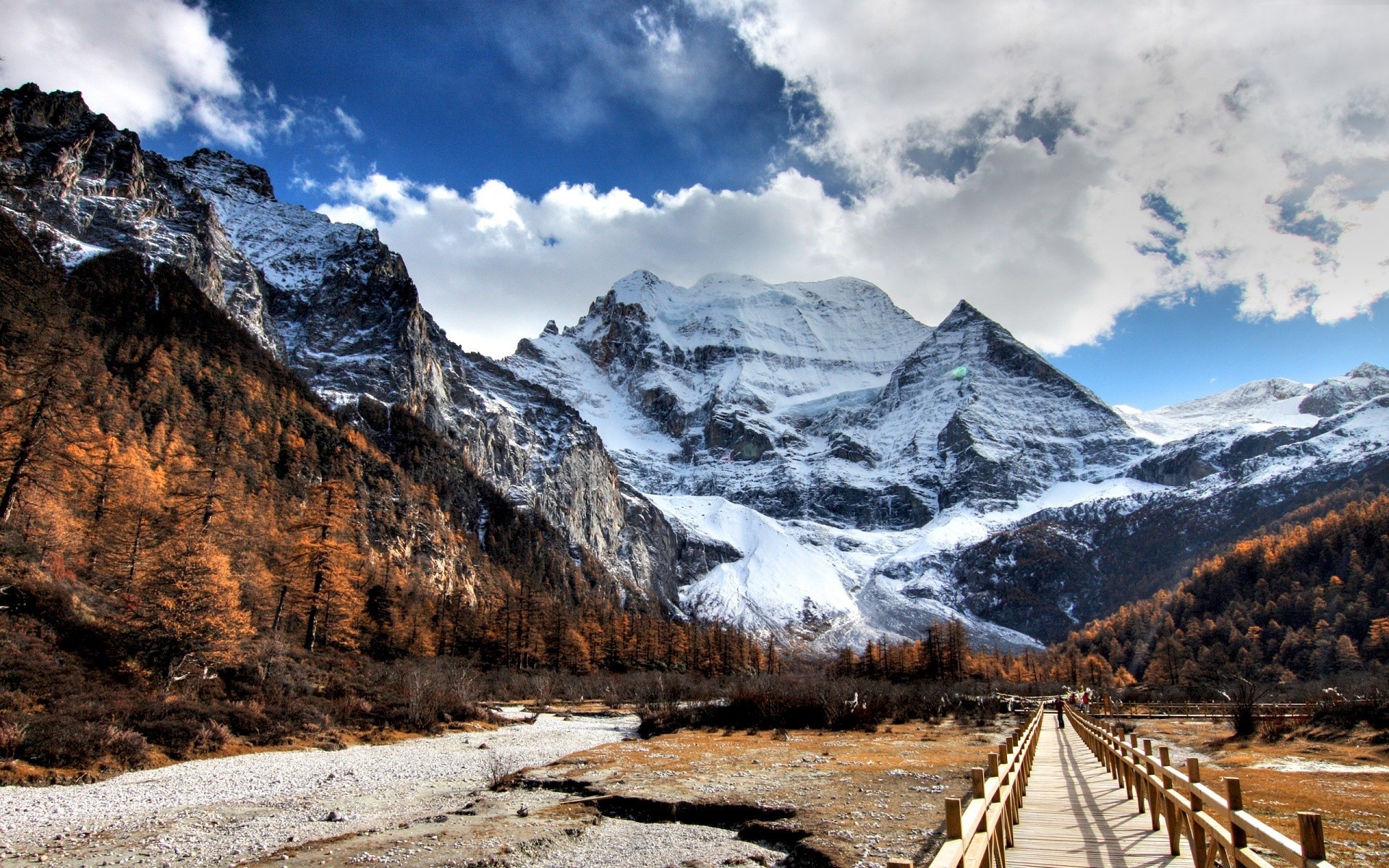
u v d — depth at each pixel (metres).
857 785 28.89
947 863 7.16
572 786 30.11
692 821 24.66
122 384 105.44
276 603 69.31
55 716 32.41
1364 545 176.25
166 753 33.94
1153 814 17.08
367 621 86.44
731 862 19.36
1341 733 44.00
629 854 20.34
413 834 22.30
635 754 39.19
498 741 46.72
